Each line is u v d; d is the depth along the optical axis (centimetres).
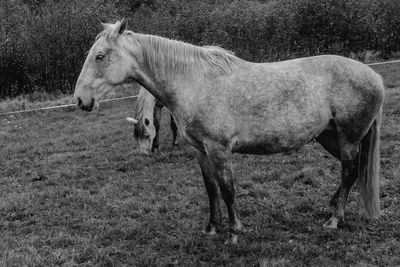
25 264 418
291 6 1753
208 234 470
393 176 584
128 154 811
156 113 820
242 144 422
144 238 475
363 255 406
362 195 468
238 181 624
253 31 1761
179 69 418
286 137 421
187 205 559
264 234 460
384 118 867
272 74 425
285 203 541
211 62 423
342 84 434
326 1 1686
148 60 420
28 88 1639
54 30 1627
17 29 1669
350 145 450
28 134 1037
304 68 436
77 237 479
